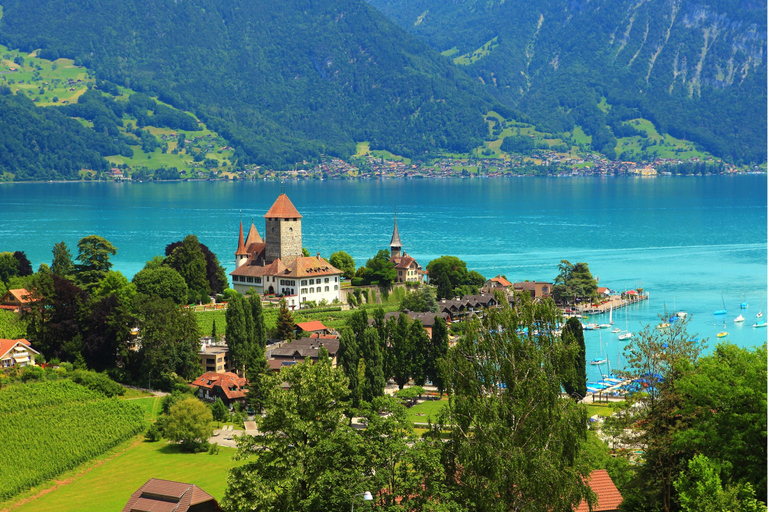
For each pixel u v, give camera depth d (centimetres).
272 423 8888
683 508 8644
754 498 8188
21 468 15300
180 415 16650
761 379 8838
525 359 8544
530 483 7806
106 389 19288
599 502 9131
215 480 14575
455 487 8081
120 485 14688
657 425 9456
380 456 8144
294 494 8375
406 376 19388
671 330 10631
